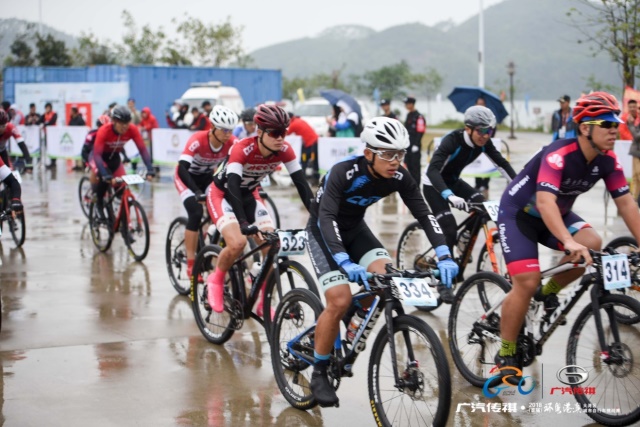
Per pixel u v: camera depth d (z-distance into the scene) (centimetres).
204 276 576
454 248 629
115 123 809
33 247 881
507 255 415
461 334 479
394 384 361
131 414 408
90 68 2345
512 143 2672
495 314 448
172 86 2298
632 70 1237
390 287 367
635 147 965
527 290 407
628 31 1242
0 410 411
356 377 470
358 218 412
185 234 656
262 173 535
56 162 1992
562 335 546
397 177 387
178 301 648
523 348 427
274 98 2508
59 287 693
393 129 366
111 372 473
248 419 404
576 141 395
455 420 404
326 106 2150
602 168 401
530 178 411
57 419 399
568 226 434
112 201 840
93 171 870
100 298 655
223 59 3359
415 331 356
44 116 1853
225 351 517
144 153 840
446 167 611
